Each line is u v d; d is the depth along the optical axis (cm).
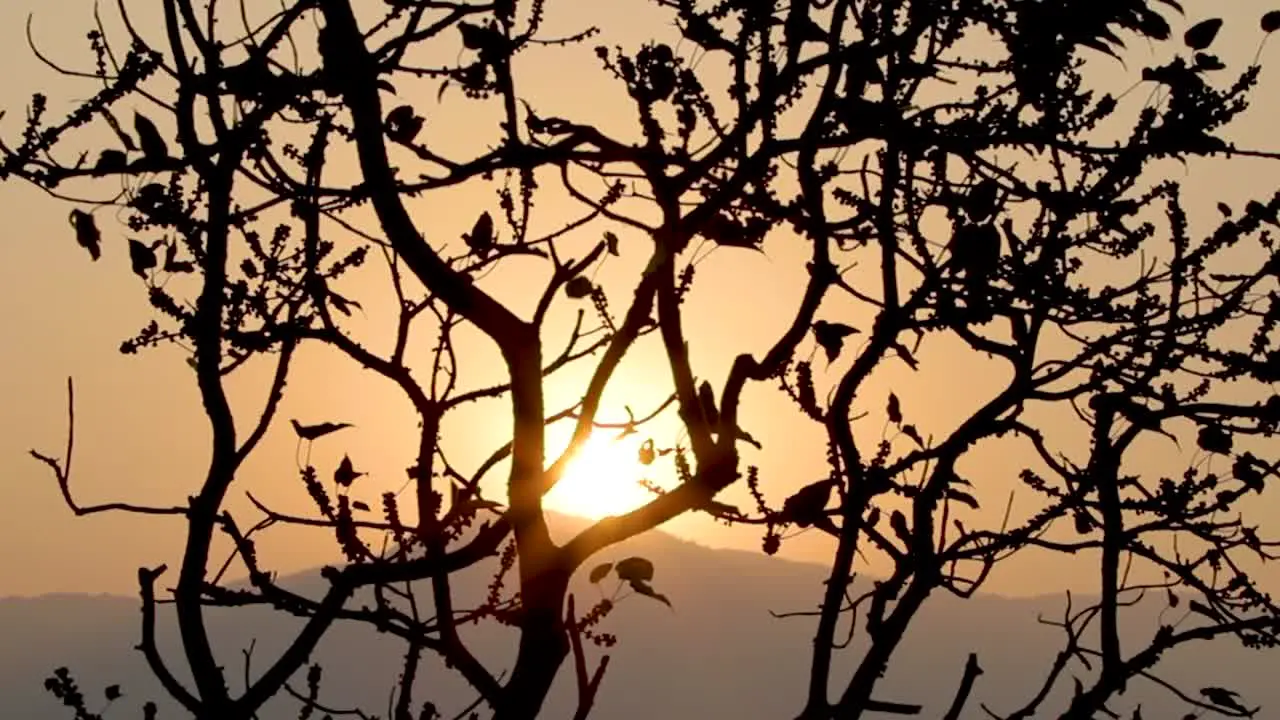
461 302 688
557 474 680
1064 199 724
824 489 772
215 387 677
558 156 665
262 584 692
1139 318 818
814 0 744
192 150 661
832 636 832
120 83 653
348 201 697
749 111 676
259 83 666
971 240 738
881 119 681
